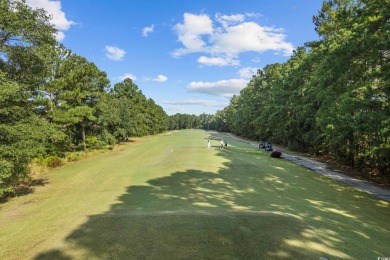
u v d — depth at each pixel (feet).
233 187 59.11
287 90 149.79
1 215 40.57
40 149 55.42
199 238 24.29
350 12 75.10
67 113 92.94
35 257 21.97
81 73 105.40
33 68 55.98
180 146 150.51
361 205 48.49
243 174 73.36
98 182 65.87
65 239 25.14
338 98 70.64
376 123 50.55
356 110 57.82
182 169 78.79
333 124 75.51
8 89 43.09
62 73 98.58
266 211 36.94
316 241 24.67
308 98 121.19
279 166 88.38
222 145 138.00
